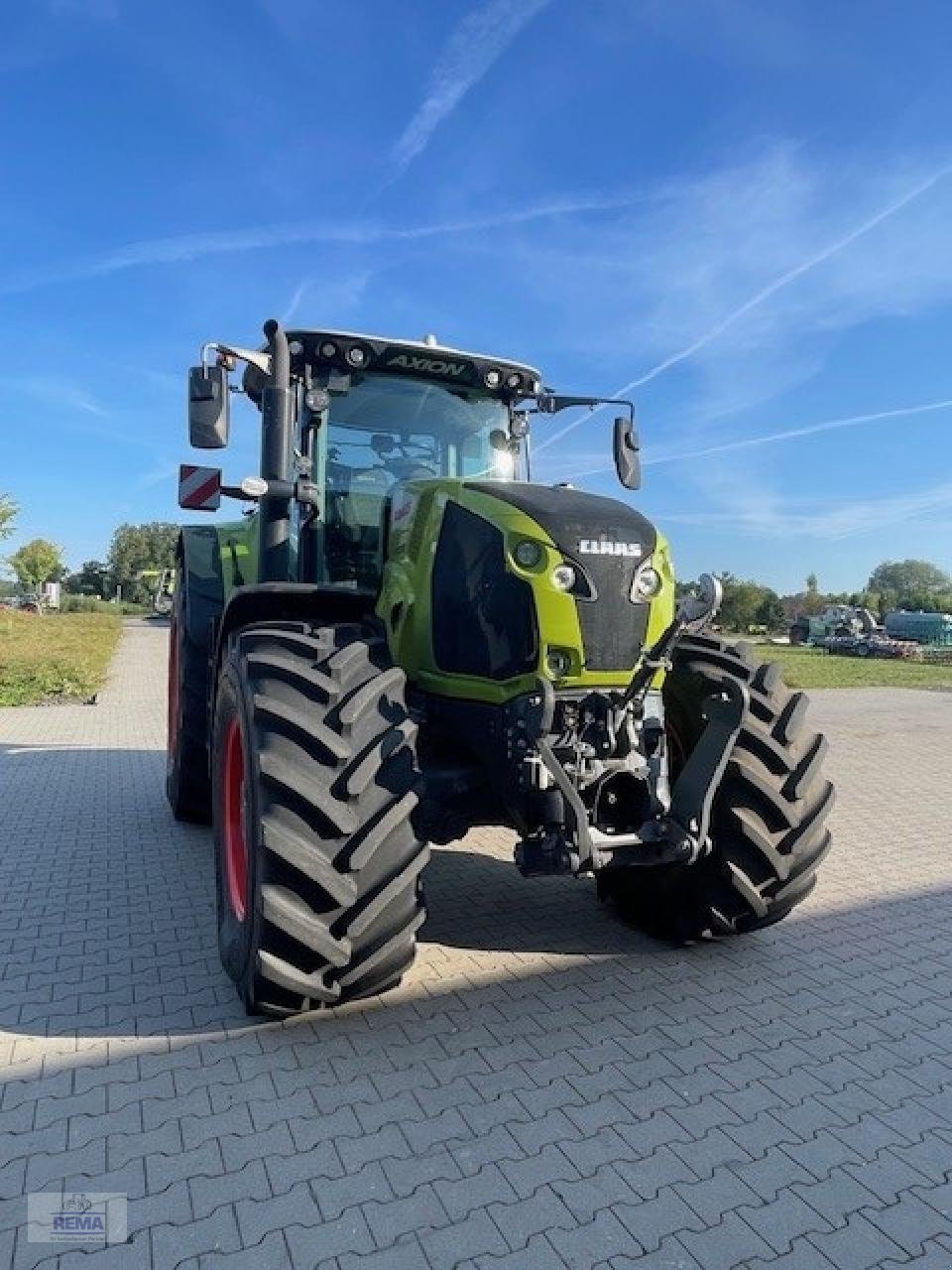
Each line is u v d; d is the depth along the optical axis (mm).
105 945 3613
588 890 4383
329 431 4168
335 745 2738
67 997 3123
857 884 4773
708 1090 2631
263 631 3168
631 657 3041
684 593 3252
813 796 3533
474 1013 3070
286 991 2758
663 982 3379
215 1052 2754
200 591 5195
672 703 3684
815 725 11633
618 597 3020
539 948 3666
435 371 4320
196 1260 1900
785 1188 2203
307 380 4109
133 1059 2707
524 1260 1932
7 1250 1915
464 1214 2064
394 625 3436
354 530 4156
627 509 3271
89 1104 2461
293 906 2658
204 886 4367
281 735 2773
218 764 3336
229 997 3135
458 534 3244
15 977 3287
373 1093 2545
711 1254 1972
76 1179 2152
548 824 2918
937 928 4109
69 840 5180
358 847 2682
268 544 4027
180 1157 2240
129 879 4461
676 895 3609
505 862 4836
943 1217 2119
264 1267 1888
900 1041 2980
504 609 3031
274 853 2635
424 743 3258
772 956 3684
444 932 3812
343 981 2773
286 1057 2730
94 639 26578
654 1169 2256
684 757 3639
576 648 2955
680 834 2992
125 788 6645
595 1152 2314
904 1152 2367
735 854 3404
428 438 4352
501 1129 2395
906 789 7496
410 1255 1934
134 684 14844
